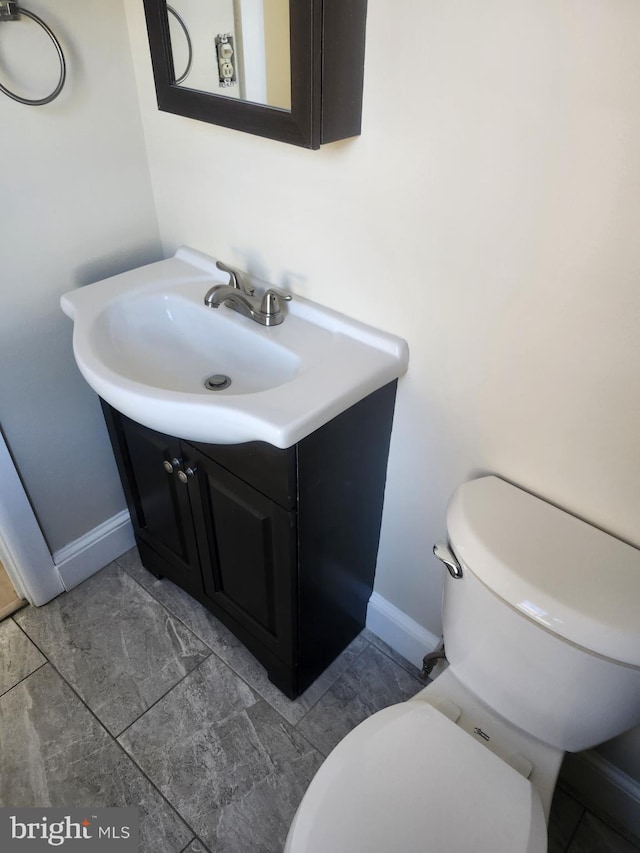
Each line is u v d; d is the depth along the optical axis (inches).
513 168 33.9
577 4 28.2
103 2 47.4
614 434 37.2
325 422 40.0
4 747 55.0
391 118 37.5
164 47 40.6
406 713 41.0
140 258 60.8
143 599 68.2
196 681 60.4
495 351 40.3
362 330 46.5
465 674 43.3
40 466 60.6
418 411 47.6
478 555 37.5
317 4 31.2
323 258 47.3
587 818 51.3
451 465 47.9
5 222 49.0
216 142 49.0
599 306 34.2
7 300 51.8
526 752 41.1
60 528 65.7
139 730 56.4
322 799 36.5
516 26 30.3
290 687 56.8
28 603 67.6
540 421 40.3
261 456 41.3
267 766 53.9
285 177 45.9
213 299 49.5
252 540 48.3
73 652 62.7
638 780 48.0
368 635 65.2
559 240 34.0
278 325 49.2
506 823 35.5
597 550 37.9
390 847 34.5
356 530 53.3
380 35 35.2
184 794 52.1
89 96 49.8
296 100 34.9
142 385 41.5
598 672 34.2
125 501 71.1
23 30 43.9
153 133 53.9
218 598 59.1
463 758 38.5
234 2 35.0
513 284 37.2
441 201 37.9
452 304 40.9
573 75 29.7
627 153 29.7
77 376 59.5
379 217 41.8
